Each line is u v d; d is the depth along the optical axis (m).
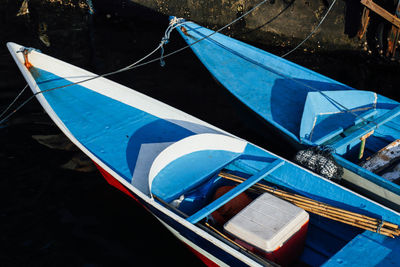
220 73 7.30
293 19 10.31
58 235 5.43
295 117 6.72
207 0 10.93
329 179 5.46
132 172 5.49
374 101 6.74
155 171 5.20
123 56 9.54
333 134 6.07
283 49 10.53
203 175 5.40
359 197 4.84
